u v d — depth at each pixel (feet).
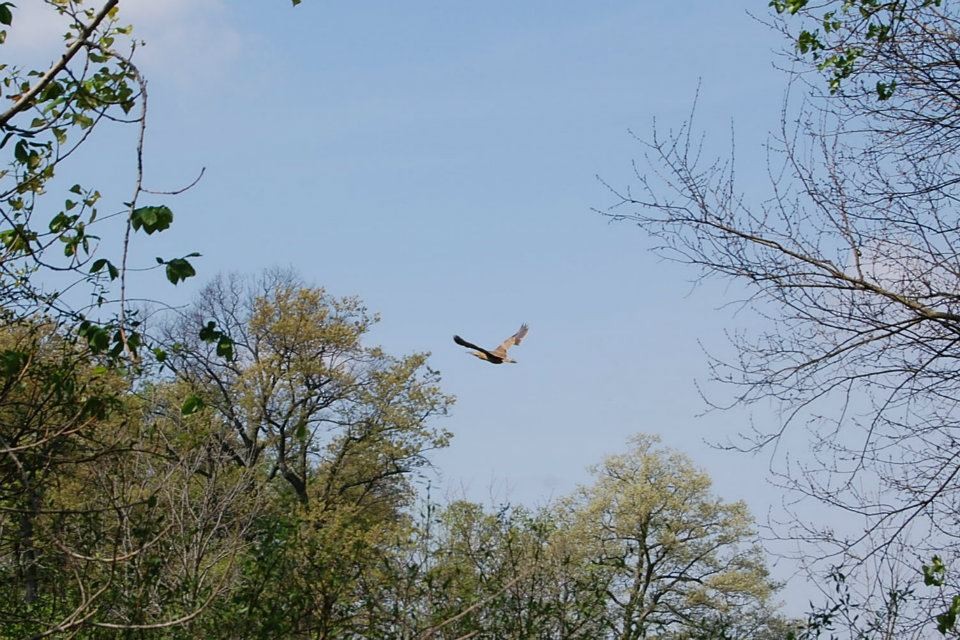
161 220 28.78
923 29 37.11
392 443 122.62
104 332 32.60
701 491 116.98
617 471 119.44
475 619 50.93
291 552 51.03
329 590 50.49
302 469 118.83
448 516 55.52
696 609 110.01
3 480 34.81
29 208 33.45
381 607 50.78
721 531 116.26
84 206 33.37
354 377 126.31
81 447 36.96
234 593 49.49
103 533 42.60
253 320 122.72
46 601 43.14
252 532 55.62
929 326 36.35
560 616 53.47
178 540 51.21
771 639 106.73
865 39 37.93
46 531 35.29
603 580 57.93
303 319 122.93
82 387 35.73
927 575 36.45
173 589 47.93
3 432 34.09
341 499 119.44
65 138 33.24
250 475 58.75
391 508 126.93
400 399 125.49
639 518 114.73
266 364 116.98
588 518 114.21
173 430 56.29
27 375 34.81
